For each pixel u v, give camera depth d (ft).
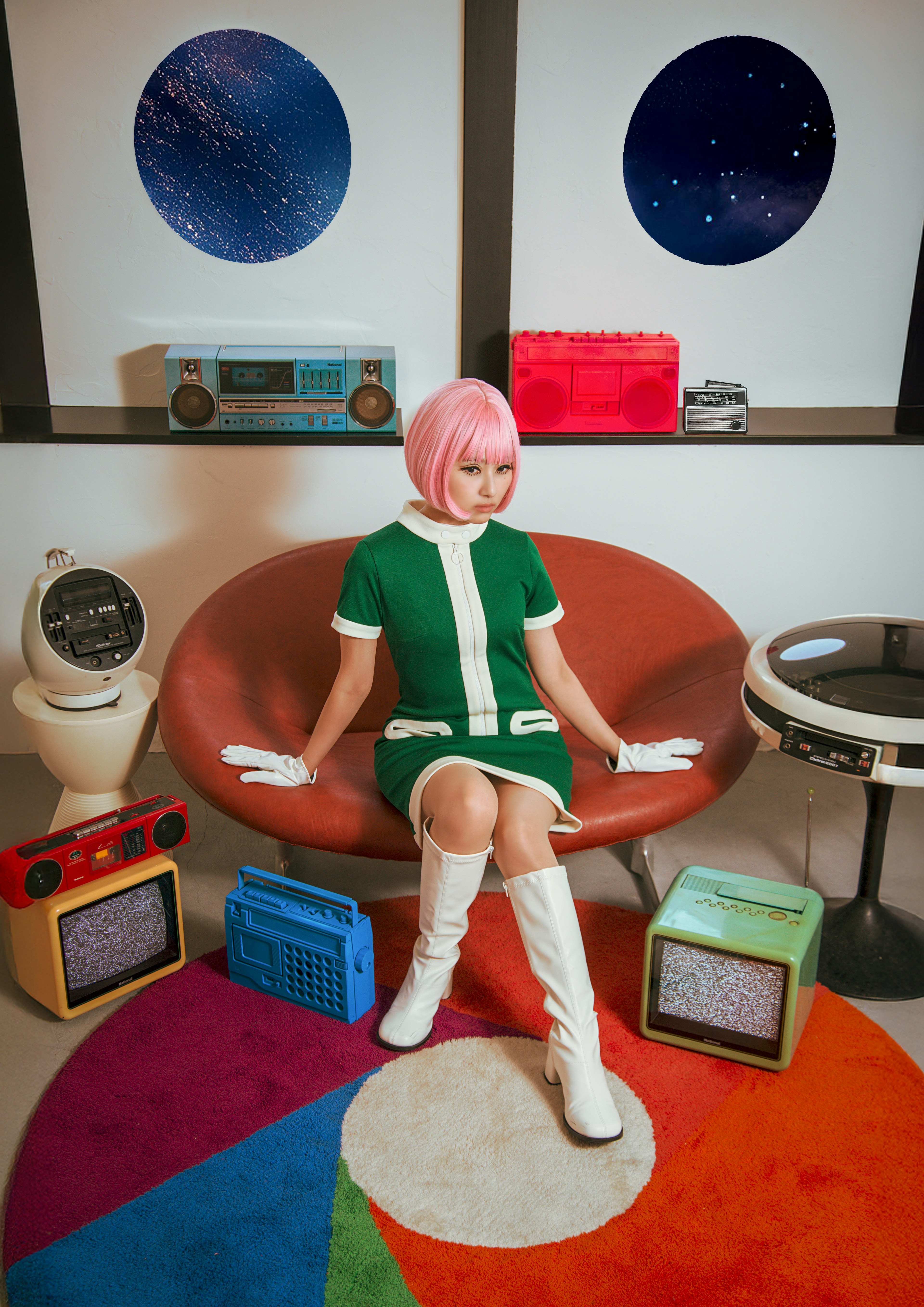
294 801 5.59
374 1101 5.06
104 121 7.81
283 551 8.30
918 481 8.38
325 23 7.76
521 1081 5.19
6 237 7.94
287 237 8.21
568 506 8.32
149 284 8.25
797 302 8.74
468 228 8.13
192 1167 4.69
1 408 8.39
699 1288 4.10
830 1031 5.55
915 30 8.05
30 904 5.44
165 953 6.03
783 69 8.08
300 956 5.64
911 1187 4.57
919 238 8.63
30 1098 5.14
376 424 7.87
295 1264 4.22
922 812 7.86
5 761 8.56
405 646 5.66
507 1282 4.13
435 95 7.96
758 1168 4.67
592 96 8.03
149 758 8.79
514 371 7.88
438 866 5.07
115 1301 4.06
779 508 8.41
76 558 8.14
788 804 8.02
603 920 6.54
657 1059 5.37
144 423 8.01
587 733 5.95
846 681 5.54
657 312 8.67
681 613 7.22
